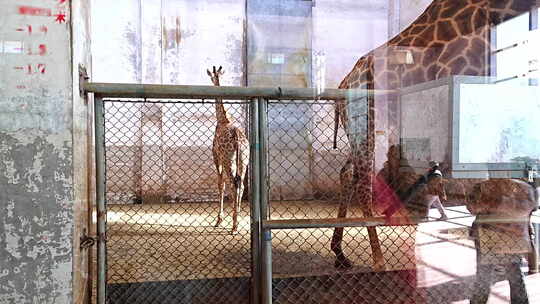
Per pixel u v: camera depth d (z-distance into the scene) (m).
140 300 1.97
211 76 4.56
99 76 5.96
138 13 6.07
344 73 6.45
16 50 1.28
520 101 1.65
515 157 1.65
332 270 2.21
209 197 5.87
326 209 4.34
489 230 1.82
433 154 1.71
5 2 1.27
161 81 6.20
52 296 1.31
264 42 6.39
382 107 2.10
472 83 1.61
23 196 1.29
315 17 6.39
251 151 1.79
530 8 1.77
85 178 1.84
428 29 2.06
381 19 6.38
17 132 1.28
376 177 2.16
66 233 1.32
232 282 2.05
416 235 2.16
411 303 1.96
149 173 5.67
